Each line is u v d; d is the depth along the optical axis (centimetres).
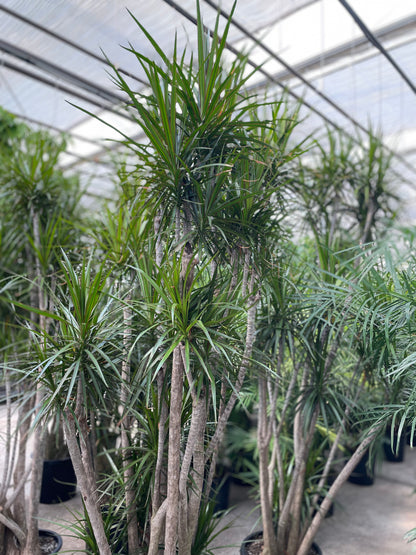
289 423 259
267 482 224
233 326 178
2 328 255
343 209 271
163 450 183
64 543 242
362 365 212
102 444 271
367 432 206
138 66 317
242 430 324
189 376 152
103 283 154
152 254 183
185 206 163
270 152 189
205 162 157
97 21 302
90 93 415
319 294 195
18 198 273
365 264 177
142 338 168
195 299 153
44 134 317
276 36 348
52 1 290
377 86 440
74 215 297
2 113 313
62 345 159
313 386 219
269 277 194
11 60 371
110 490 212
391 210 266
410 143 555
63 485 293
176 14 285
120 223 211
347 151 269
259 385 218
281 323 209
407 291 160
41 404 160
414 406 169
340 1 317
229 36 333
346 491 347
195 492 173
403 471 389
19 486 232
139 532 199
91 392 161
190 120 153
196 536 192
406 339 177
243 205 170
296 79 420
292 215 253
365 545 270
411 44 371
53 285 249
